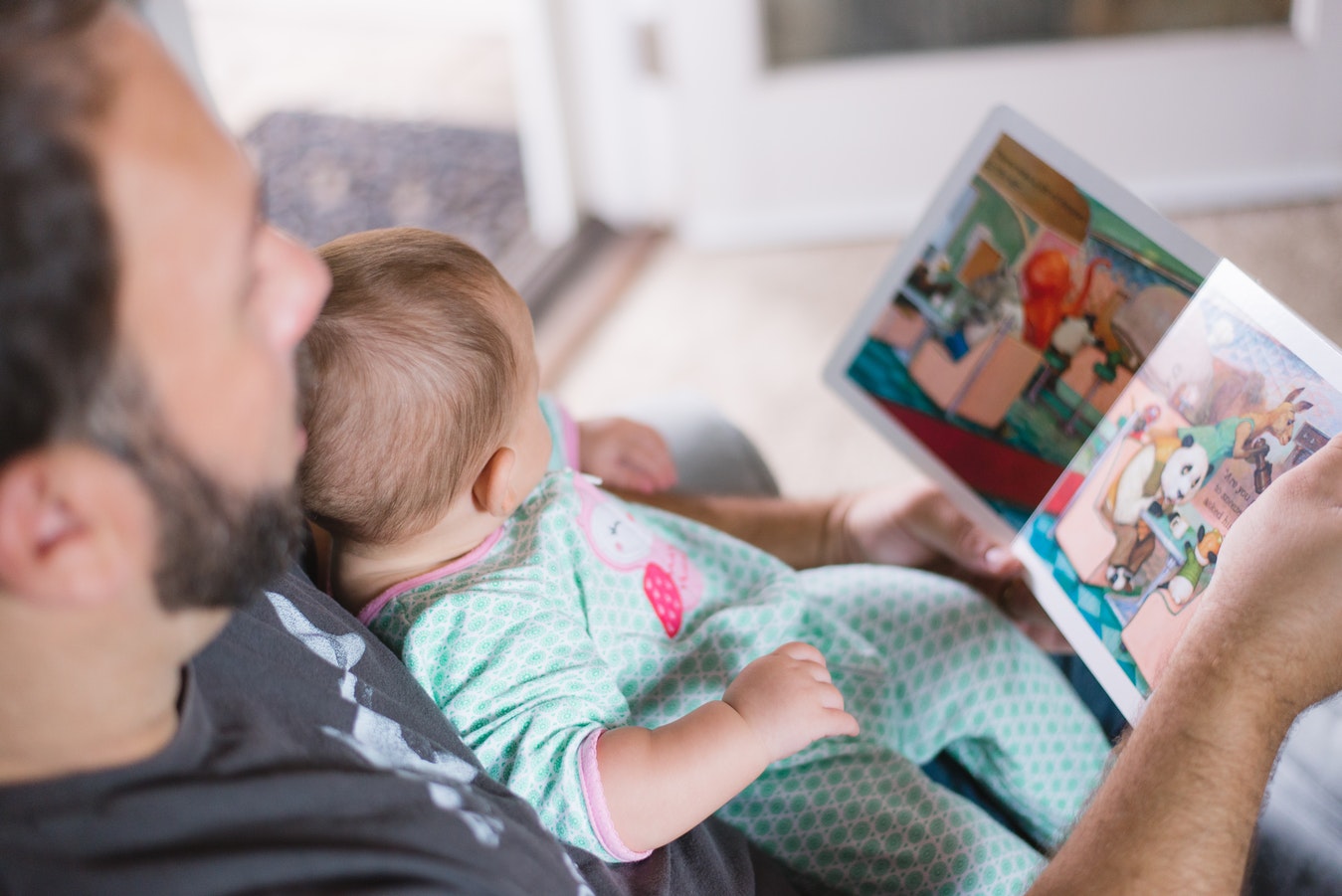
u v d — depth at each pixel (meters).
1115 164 2.20
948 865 0.85
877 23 2.13
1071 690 1.01
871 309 1.13
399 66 2.76
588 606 0.88
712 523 1.13
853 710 0.95
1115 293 0.92
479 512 0.83
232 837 0.48
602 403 1.94
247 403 0.44
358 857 0.49
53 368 0.37
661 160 2.29
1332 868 0.75
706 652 0.91
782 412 1.92
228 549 0.45
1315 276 2.00
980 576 1.09
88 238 0.37
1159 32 2.11
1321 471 0.69
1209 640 0.67
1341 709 0.76
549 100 2.10
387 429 0.76
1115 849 0.63
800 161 2.22
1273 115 2.14
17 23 0.38
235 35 2.95
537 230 2.25
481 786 0.63
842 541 1.15
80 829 0.46
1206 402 0.83
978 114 2.16
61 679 0.44
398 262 0.79
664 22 2.12
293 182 2.32
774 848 0.89
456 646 0.77
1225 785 0.63
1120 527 0.89
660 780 0.73
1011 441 1.01
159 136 0.40
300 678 0.60
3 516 0.39
